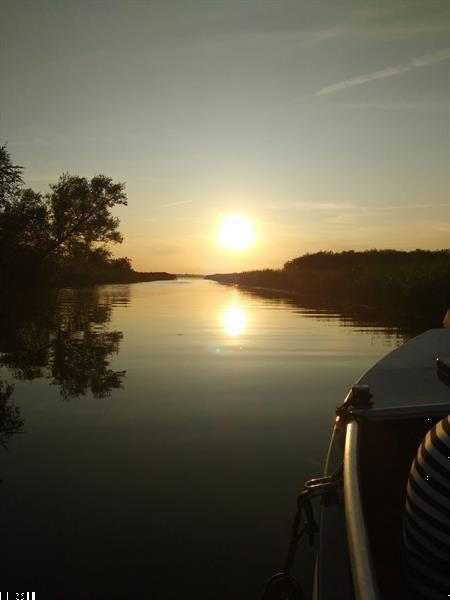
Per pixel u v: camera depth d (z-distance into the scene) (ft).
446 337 20.61
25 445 16.62
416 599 6.59
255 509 12.52
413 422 11.67
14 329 45.29
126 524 11.89
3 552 10.83
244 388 23.84
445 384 15.15
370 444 11.05
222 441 16.93
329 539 7.79
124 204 90.58
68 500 12.97
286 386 24.26
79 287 151.33
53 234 87.66
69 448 16.38
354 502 7.38
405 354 18.58
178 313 61.57
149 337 40.27
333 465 10.37
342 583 6.89
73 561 10.52
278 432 17.84
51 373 27.12
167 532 11.53
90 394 22.85
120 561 10.55
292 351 33.53
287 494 13.24
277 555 10.75
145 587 9.75
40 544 11.10
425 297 65.67
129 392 23.16
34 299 84.33
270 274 172.45
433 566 6.13
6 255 75.66
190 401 21.74
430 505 6.14
